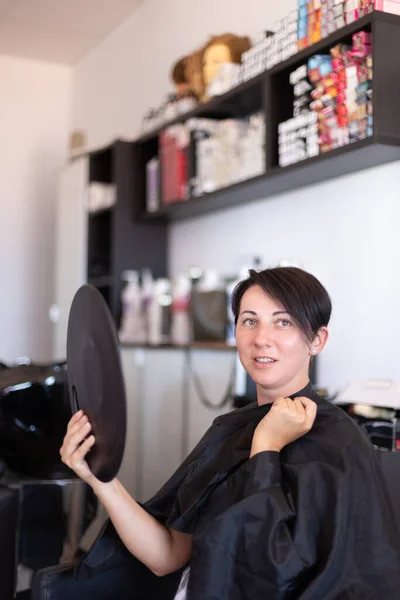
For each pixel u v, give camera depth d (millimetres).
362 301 2602
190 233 3848
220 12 3578
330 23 2359
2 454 2107
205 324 2980
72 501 2035
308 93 2514
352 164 2480
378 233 2520
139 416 3312
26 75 5574
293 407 1148
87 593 1356
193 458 1354
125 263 3984
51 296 5582
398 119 2201
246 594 1055
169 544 1335
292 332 1229
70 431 1152
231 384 2656
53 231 5605
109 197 4145
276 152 2689
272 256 3123
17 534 1941
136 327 3723
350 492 1067
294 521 1062
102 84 5113
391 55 2189
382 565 1049
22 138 5551
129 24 4680
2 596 1829
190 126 3309
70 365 1196
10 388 2006
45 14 4695
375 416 1914
